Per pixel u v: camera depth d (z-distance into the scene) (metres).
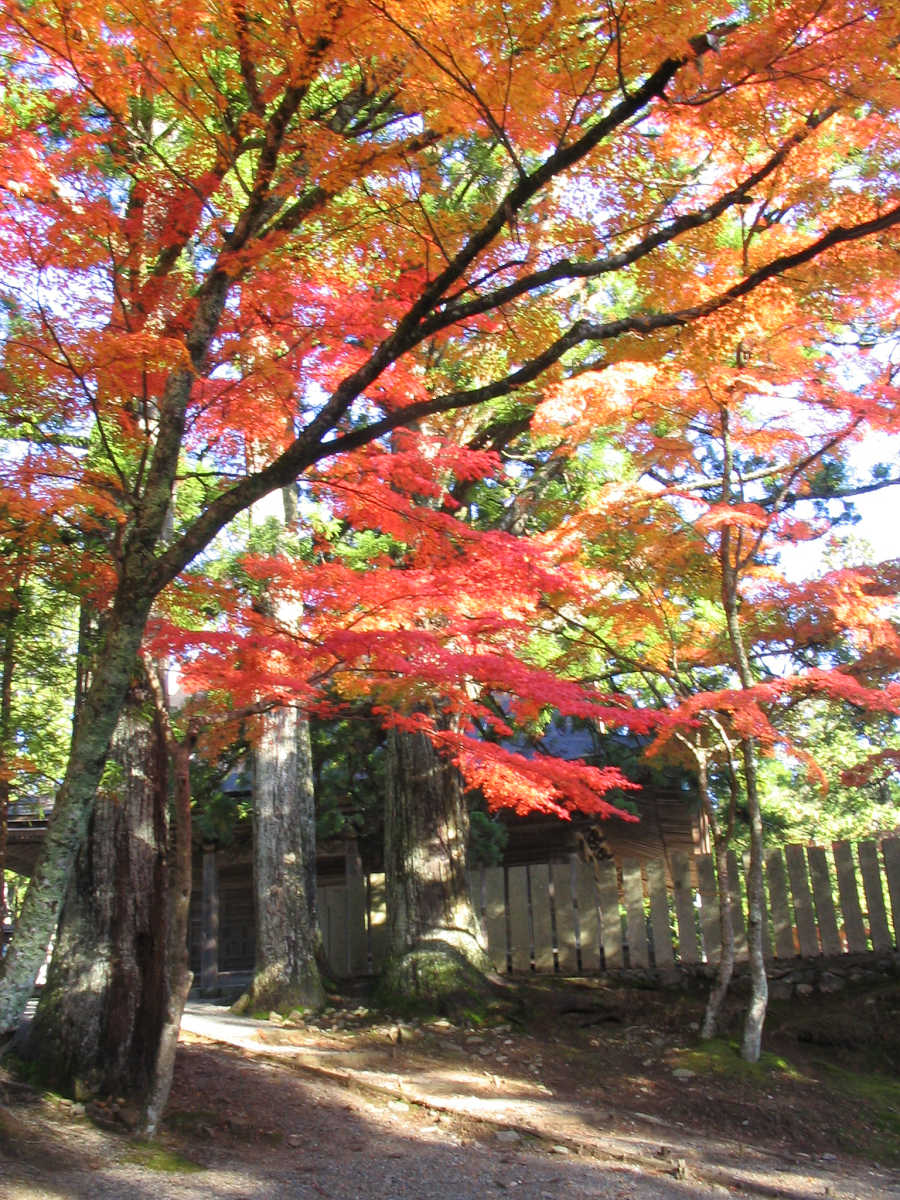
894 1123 7.92
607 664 11.55
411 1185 5.96
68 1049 6.80
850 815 19.73
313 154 5.55
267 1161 6.12
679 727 9.48
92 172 5.59
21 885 23.84
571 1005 10.06
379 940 12.34
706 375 6.98
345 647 5.82
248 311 5.98
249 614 6.25
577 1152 6.86
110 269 5.60
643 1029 9.67
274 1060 8.34
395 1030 9.51
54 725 11.41
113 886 7.20
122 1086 6.82
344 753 14.95
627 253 5.28
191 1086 7.30
